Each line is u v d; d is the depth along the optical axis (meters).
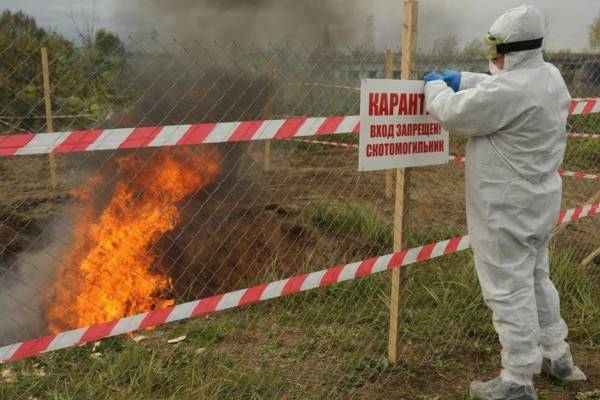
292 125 2.65
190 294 4.68
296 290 2.89
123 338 3.69
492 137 2.80
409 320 4.14
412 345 3.82
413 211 7.21
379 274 4.78
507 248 2.87
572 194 8.52
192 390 3.03
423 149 3.16
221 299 2.64
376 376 3.43
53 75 5.08
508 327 2.91
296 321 4.16
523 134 2.72
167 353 3.47
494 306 2.95
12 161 9.13
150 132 2.24
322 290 4.50
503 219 2.83
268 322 4.12
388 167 2.99
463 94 2.74
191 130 2.34
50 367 3.23
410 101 3.03
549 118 2.72
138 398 2.95
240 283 4.83
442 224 6.60
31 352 2.16
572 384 3.41
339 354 3.67
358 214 6.07
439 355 3.69
